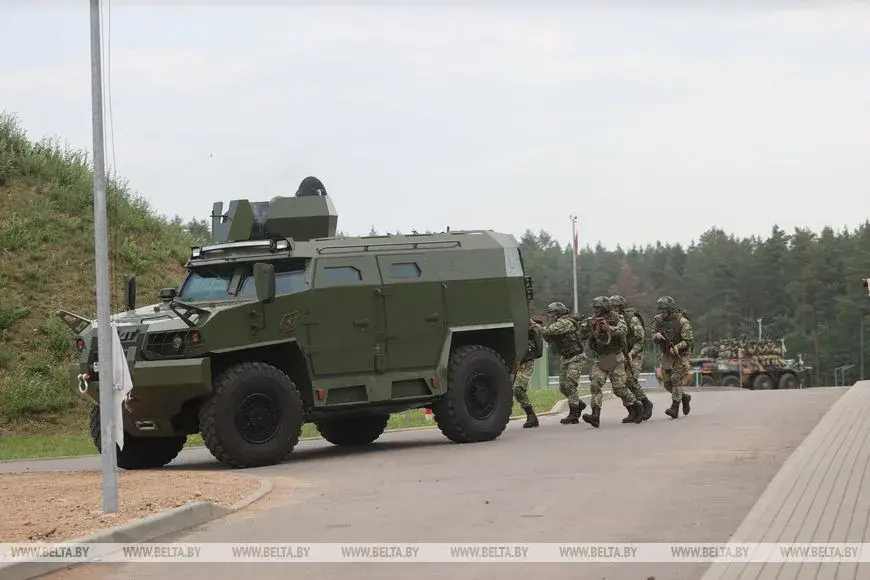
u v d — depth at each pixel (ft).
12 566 38.70
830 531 40.24
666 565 37.83
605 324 90.43
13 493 58.34
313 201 81.71
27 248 130.41
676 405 95.96
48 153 151.53
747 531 40.75
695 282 511.81
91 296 128.26
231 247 77.97
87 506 52.37
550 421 100.94
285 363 76.89
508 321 84.33
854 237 522.06
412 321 80.07
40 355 117.08
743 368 200.44
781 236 518.37
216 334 72.69
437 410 82.07
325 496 56.70
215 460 81.46
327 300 76.89
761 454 66.44
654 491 53.52
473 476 62.23
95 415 76.89
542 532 44.34
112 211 143.74
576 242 233.14
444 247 82.64
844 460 58.39
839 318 441.27
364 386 78.13
